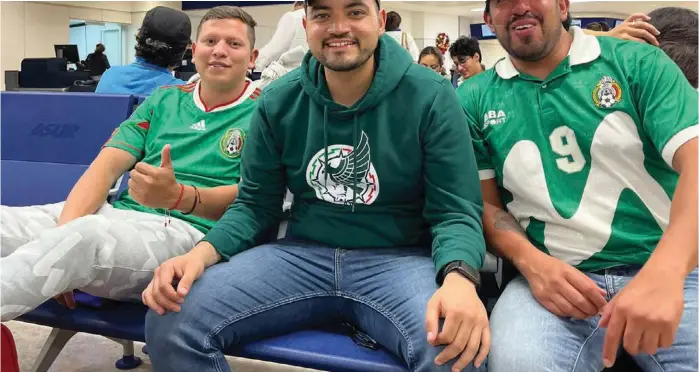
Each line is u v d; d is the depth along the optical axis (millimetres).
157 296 1254
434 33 15148
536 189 1360
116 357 2113
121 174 1787
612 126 1316
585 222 1313
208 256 1370
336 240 1456
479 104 1476
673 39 1560
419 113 1365
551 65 1394
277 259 1407
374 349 1279
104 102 2107
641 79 1312
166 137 1812
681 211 1142
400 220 1452
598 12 12531
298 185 1498
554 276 1227
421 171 1415
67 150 2113
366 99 1363
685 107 1242
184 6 12336
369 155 1398
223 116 1791
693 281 1226
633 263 1294
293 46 2797
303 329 1391
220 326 1253
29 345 2129
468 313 1132
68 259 1267
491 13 1405
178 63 2596
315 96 1395
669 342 1043
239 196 1543
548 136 1369
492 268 1528
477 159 1468
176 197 1499
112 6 13859
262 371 2049
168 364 1250
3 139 2182
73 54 9539
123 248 1368
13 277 1196
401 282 1295
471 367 1139
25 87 7496
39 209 1643
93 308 1448
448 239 1300
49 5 13055
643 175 1313
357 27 1303
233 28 1744
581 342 1167
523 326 1192
